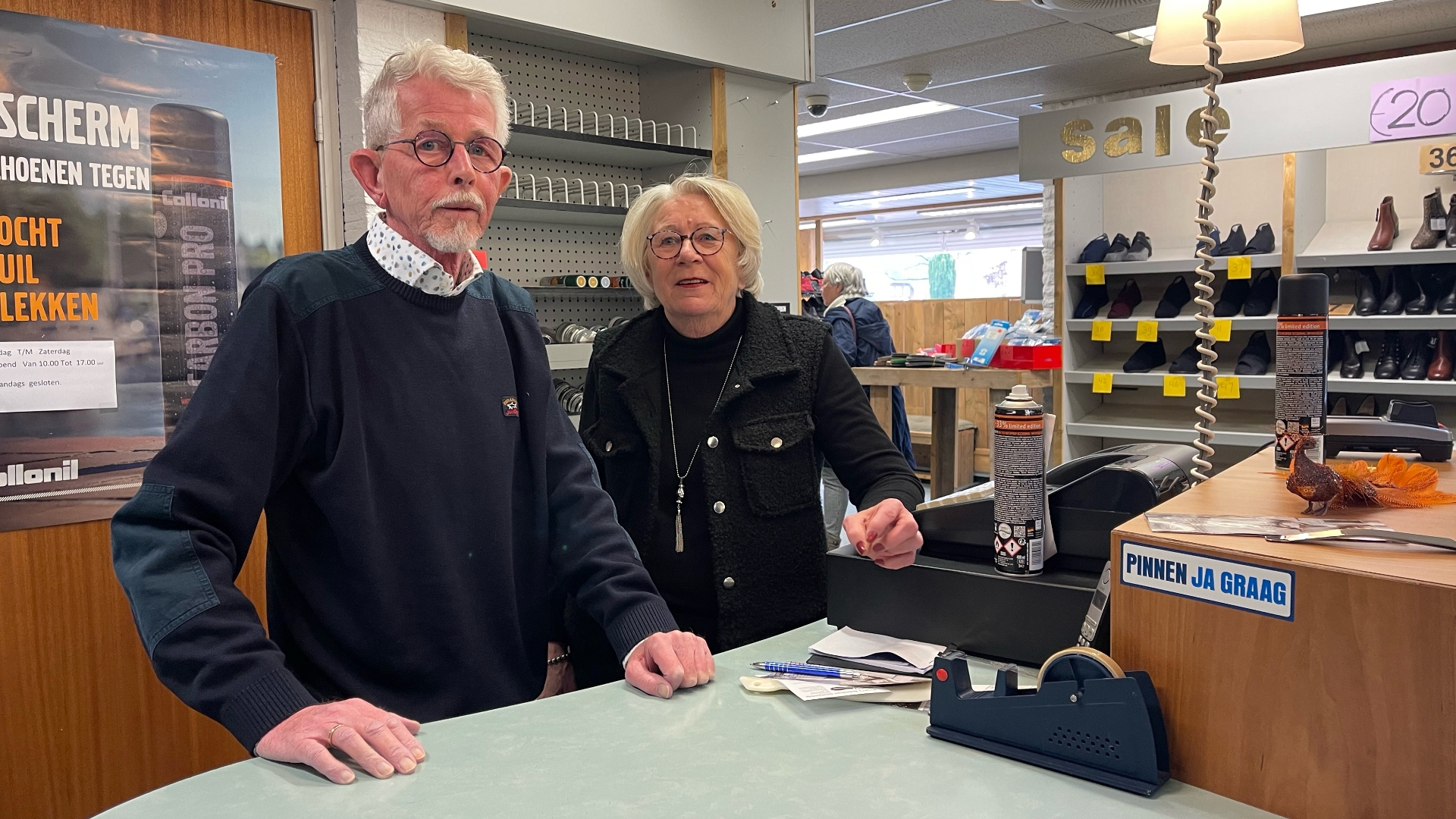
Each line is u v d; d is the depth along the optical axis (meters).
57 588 2.21
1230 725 0.87
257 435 1.19
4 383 2.11
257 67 2.51
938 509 1.32
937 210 10.89
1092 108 4.80
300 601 1.31
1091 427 4.96
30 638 2.18
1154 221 5.38
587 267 3.58
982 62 5.31
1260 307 4.46
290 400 1.24
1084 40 4.89
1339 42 5.04
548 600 1.53
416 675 1.31
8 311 2.11
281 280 1.26
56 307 2.17
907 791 0.88
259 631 1.11
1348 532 0.89
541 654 1.49
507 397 1.43
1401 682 0.76
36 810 2.20
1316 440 1.29
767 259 3.80
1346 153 4.55
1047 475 1.36
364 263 1.34
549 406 1.53
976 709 0.99
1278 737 0.83
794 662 1.25
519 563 1.45
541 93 3.35
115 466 2.28
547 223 3.44
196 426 1.16
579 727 1.05
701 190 1.76
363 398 1.29
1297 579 0.81
